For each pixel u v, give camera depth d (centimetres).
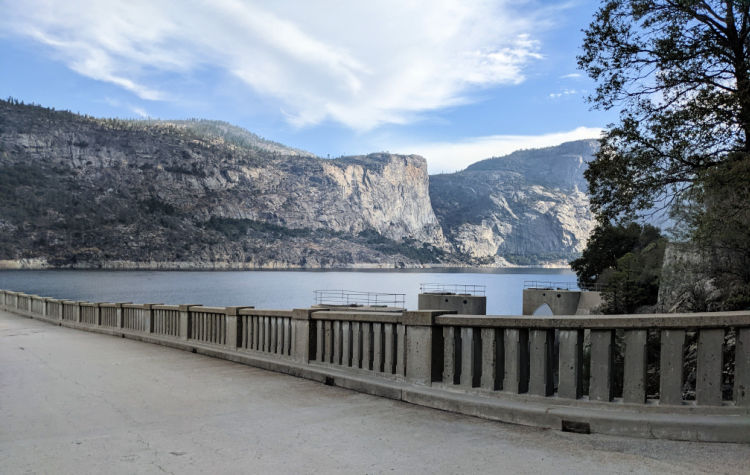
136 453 457
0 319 2495
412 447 463
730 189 1800
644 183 1917
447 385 618
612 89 1923
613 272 5128
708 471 376
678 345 472
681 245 2519
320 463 426
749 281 2395
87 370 948
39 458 443
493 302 13712
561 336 530
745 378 443
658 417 455
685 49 1831
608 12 1862
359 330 768
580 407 508
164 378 854
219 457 444
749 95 1686
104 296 14375
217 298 14262
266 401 670
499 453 438
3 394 730
